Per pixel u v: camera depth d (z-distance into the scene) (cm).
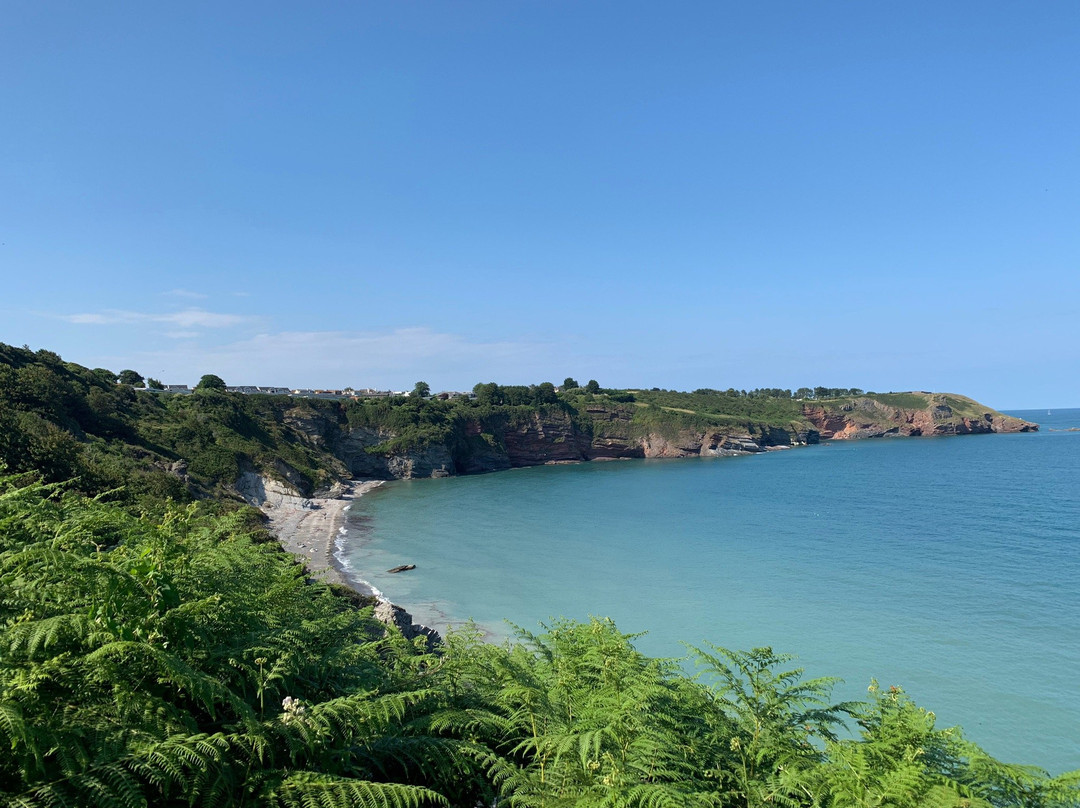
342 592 2683
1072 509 6919
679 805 448
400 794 461
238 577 689
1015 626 3148
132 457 5888
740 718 682
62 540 570
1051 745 2075
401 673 726
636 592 3994
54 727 398
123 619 483
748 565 4631
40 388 5609
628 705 543
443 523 6881
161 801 413
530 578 4394
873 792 476
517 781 537
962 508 7181
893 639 3020
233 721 498
